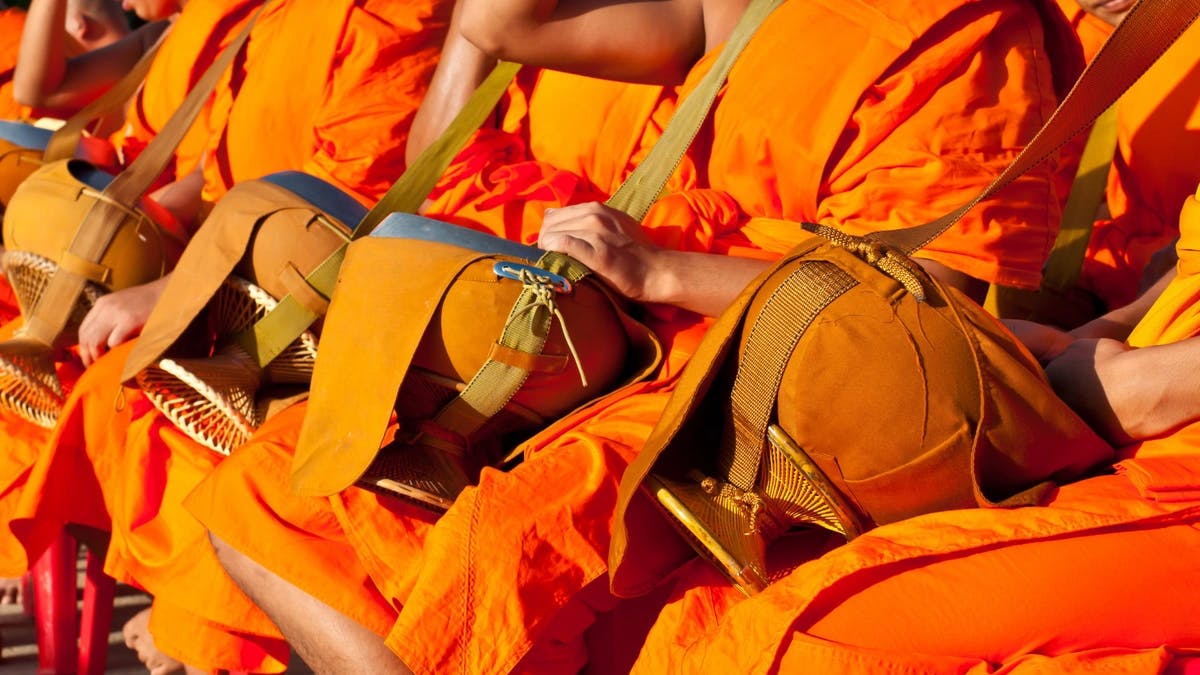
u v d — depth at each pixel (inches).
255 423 87.0
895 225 78.6
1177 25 63.6
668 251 76.7
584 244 73.9
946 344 59.1
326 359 72.7
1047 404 59.6
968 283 80.4
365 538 71.0
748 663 57.2
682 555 68.1
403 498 70.7
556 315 70.7
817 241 63.7
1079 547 56.7
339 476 69.9
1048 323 93.7
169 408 89.0
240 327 88.4
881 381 59.3
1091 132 94.7
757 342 62.3
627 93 95.0
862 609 56.6
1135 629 55.6
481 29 89.2
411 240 73.2
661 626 64.5
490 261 71.4
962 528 57.9
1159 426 61.7
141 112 141.5
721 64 83.0
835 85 80.2
